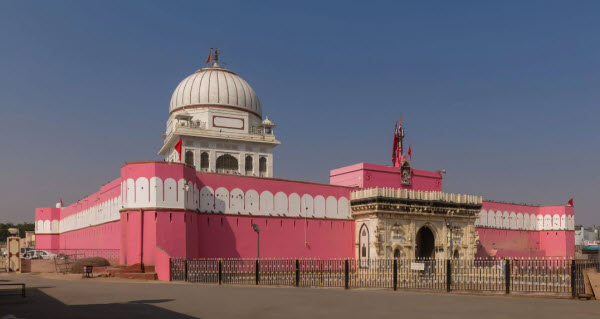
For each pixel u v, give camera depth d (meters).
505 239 50.03
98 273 30.34
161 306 13.17
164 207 28.91
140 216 28.72
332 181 42.75
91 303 13.87
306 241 36.06
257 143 44.34
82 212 49.50
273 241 34.69
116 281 25.00
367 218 37.09
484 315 11.48
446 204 39.19
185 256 29.23
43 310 12.34
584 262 17.19
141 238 28.53
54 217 59.62
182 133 41.12
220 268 23.00
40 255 42.94
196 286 20.70
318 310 12.45
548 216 53.41
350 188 38.88
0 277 27.61
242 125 44.22
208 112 43.06
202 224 31.91
